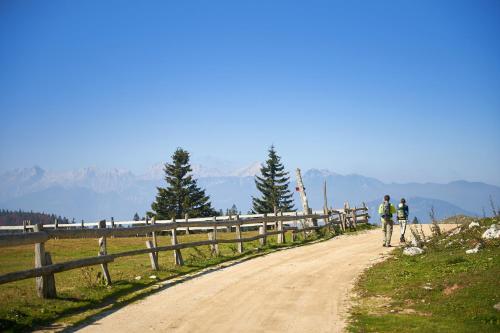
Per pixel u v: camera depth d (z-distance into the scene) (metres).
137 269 15.56
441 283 11.38
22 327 8.80
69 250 22.98
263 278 14.06
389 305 10.36
